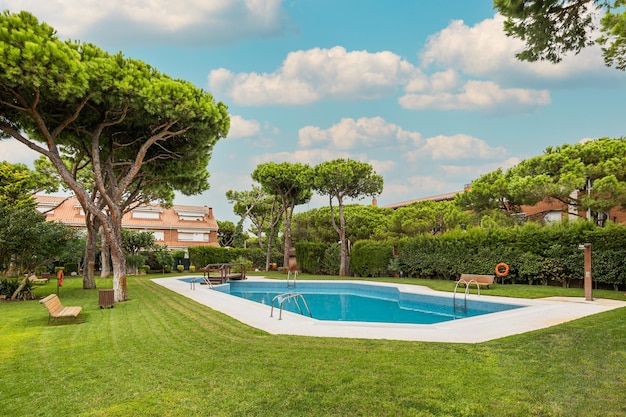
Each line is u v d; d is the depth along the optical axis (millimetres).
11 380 4949
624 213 21203
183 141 15336
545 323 7961
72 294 14695
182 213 41281
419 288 16344
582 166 17000
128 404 4133
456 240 18891
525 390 4262
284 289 20672
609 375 4668
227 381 4742
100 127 12578
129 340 7016
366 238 30219
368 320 12094
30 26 9500
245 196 41906
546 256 15398
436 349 6008
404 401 4039
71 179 11852
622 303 10680
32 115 10945
